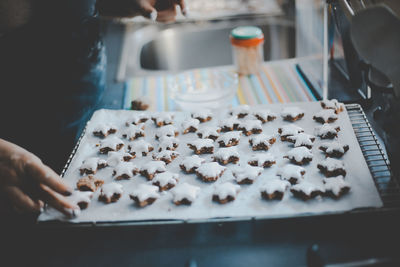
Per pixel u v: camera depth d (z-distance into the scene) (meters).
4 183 0.69
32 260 0.63
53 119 0.89
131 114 0.89
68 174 0.77
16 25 0.86
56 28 0.88
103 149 0.81
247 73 1.04
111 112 0.89
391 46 0.59
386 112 0.67
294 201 0.69
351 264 0.53
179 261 0.62
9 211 0.70
